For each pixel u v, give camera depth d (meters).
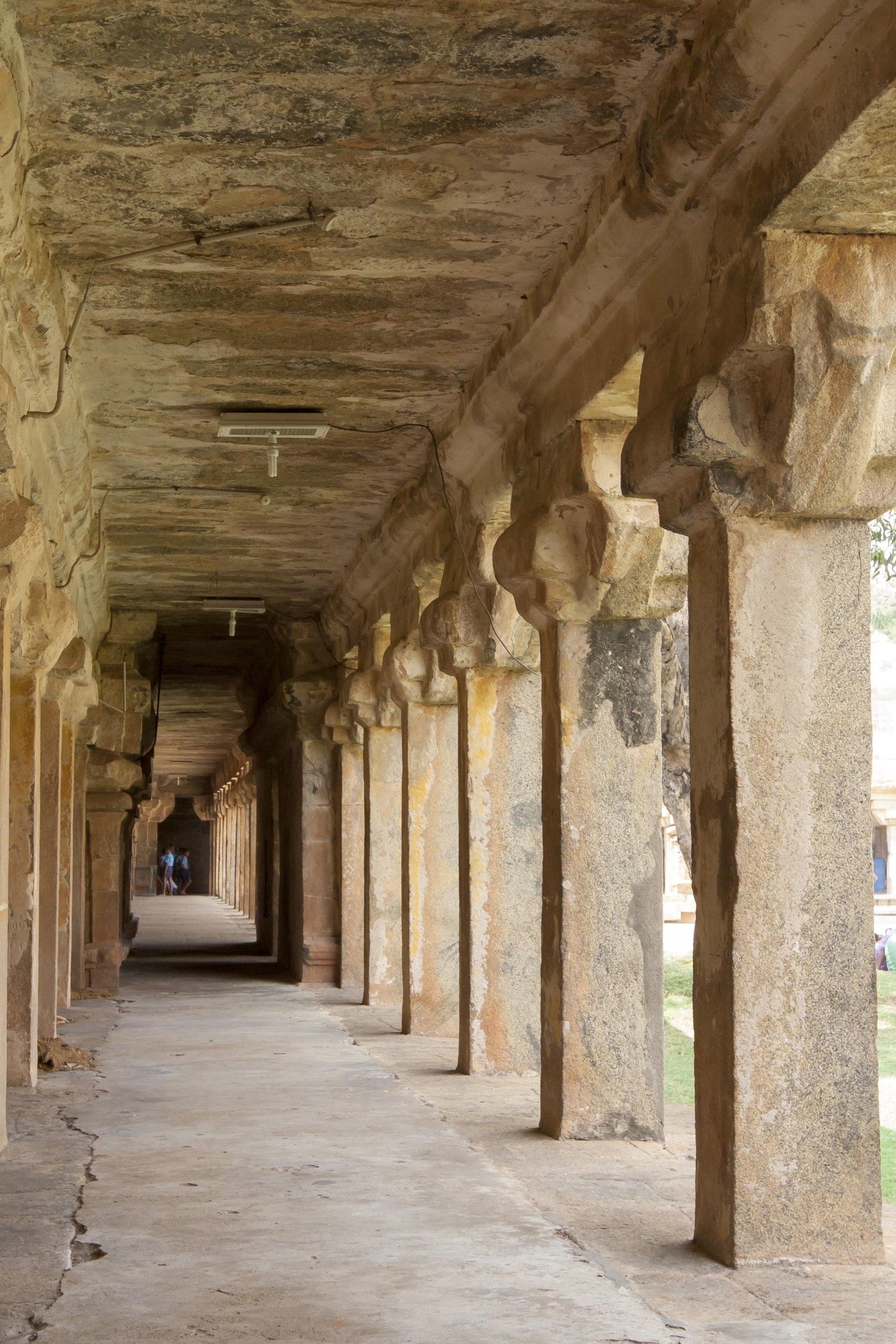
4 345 5.66
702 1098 4.49
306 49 4.39
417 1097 7.36
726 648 4.39
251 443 8.65
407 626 10.28
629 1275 4.17
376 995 12.32
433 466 8.60
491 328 6.82
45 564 7.24
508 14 4.19
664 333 4.95
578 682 6.42
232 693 22.36
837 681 4.41
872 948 4.34
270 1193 5.23
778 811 4.34
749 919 4.29
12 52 4.22
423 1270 4.23
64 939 12.20
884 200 3.91
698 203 4.53
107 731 14.45
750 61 3.81
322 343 7.05
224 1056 9.02
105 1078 8.05
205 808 47.34
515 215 5.54
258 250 5.89
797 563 4.42
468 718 8.23
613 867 6.36
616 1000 6.30
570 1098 6.25
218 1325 3.73
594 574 6.25
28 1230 4.71
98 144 4.98
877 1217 4.28
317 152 5.06
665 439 4.47
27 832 7.63
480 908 8.17
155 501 10.21
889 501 4.38
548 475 6.55
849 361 4.11
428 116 4.79
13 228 5.03
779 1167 4.25
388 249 5.90
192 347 7.07
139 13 4.18
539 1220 4.83
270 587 13.63
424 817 10.12
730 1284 4.05
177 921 29.75
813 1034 4.30
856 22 3.49
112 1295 3.99
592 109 4.73
